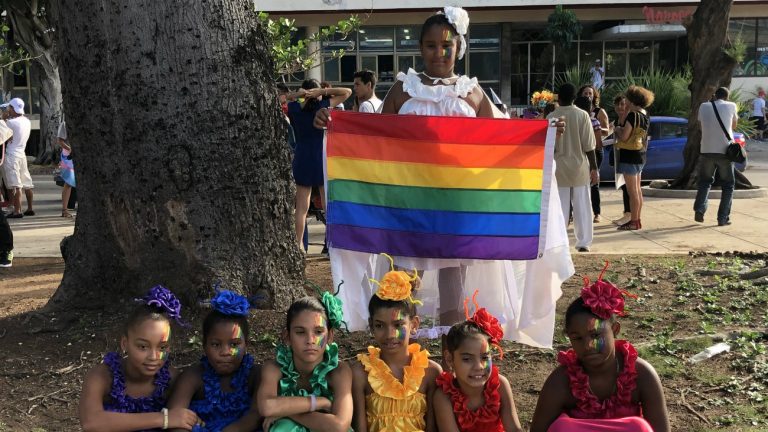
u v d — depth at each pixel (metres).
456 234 4.66
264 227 6.04
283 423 3.72
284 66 13.14
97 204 6.11
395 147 4.62
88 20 5.82
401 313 3.82
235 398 3.91
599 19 28.20
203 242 5.87
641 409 3.81
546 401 3.83
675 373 5.32
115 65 5.78
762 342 5.90
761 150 25.41
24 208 14.62
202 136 5.80
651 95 10.97
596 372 3.77
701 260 8.84
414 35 28.11
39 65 22.00
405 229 4.67
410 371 3.84
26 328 5.93
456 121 4.55
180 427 3.72
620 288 7.55
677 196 14.14
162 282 5.96
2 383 5.15
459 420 3.80
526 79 29.94
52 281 8.30
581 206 9.43
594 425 3.59
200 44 5.75
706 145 11.22
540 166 4.62
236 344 3.87
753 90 29.22
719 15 13.70
